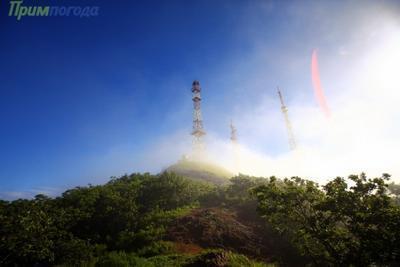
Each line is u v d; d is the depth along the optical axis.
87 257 23.02
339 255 15.19
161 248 23.05
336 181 16.12
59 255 22.91
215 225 27.95
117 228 29.86
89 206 32.00
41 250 20.83
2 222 20.02
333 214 15.67
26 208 23.52
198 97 70.44
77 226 30.44
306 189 17.59
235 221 29.59
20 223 20.41
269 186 18.06
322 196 16.84
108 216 30.81
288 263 23.16
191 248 23.84
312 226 16.25
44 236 21.53
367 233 14.19
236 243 25.22
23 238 20.22
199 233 26.62
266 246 25.31
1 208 22.97
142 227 28.72
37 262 22.34
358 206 15.09
